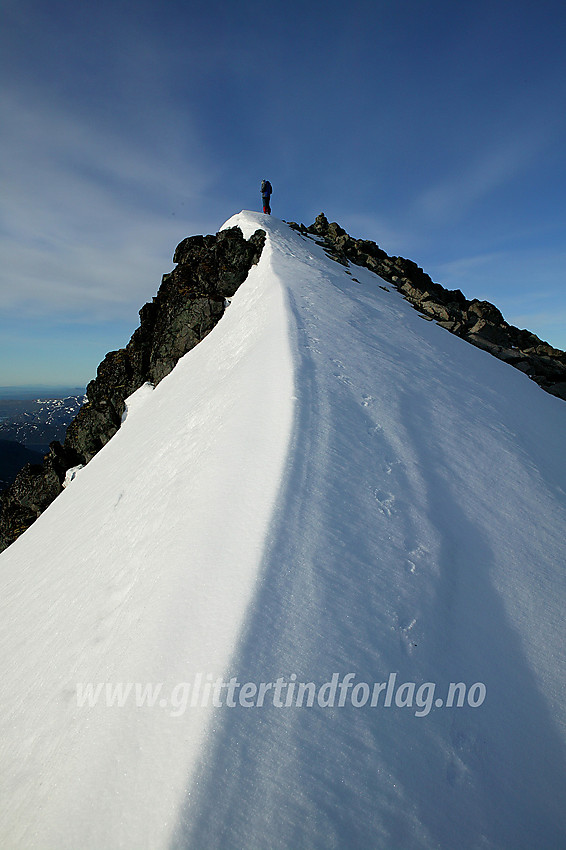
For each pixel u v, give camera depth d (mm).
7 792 3729
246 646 3381
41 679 5262
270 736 2959
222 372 12734
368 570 4484
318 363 9086
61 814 2910
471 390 11344
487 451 8055
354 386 8531
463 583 4926
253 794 2668
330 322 12578
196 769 2686
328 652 3580
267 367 9070
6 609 9000
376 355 10922
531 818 3205
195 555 4535
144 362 22516
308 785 2803
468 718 3652
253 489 5230
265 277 17344
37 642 6414
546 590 5254
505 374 16000
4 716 5078
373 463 6281
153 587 4676
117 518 8898
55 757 3629
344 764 2990
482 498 6621
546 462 8852
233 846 2436
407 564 4781
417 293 24453
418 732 3395
